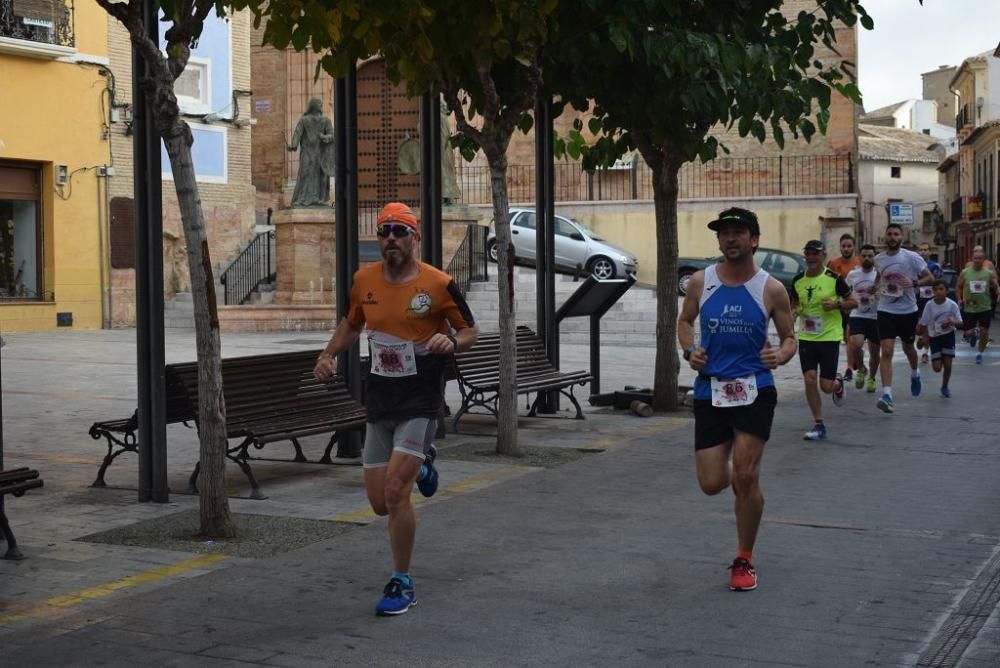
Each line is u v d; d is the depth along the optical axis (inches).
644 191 1588.3
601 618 223.9
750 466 238.2
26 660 200.7
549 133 538.0
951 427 494.0
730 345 240.5
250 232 1354.6
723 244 241.0
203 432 290.7
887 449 434.3
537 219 542.9
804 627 218.1
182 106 1269.7
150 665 198.2
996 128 2305.6
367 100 1378.0
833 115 1537.9
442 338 225.3
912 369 608.4
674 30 432.1
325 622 221.9
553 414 539.5
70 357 848.3
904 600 235.9
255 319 1104.8
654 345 1021.2
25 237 1157.1
